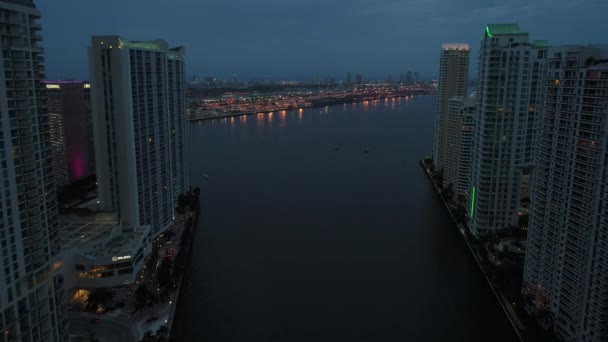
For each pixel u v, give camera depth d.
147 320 153.00
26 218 102.69
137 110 198.50
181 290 181.50
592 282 126.31
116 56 186.88
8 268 98.06
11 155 98.25
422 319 163.88
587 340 129.62
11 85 98.19
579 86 131.12
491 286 183.12
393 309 170.25
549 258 147.12
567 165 136.25
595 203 123.94
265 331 155.75
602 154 121.00
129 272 170.75
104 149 194.75
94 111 192.50
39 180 106.31
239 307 170.62
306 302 174.50
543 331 145.12
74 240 175.75
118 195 197.50
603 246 121.69
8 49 97.06
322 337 153.00
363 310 169.25
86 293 167.12
